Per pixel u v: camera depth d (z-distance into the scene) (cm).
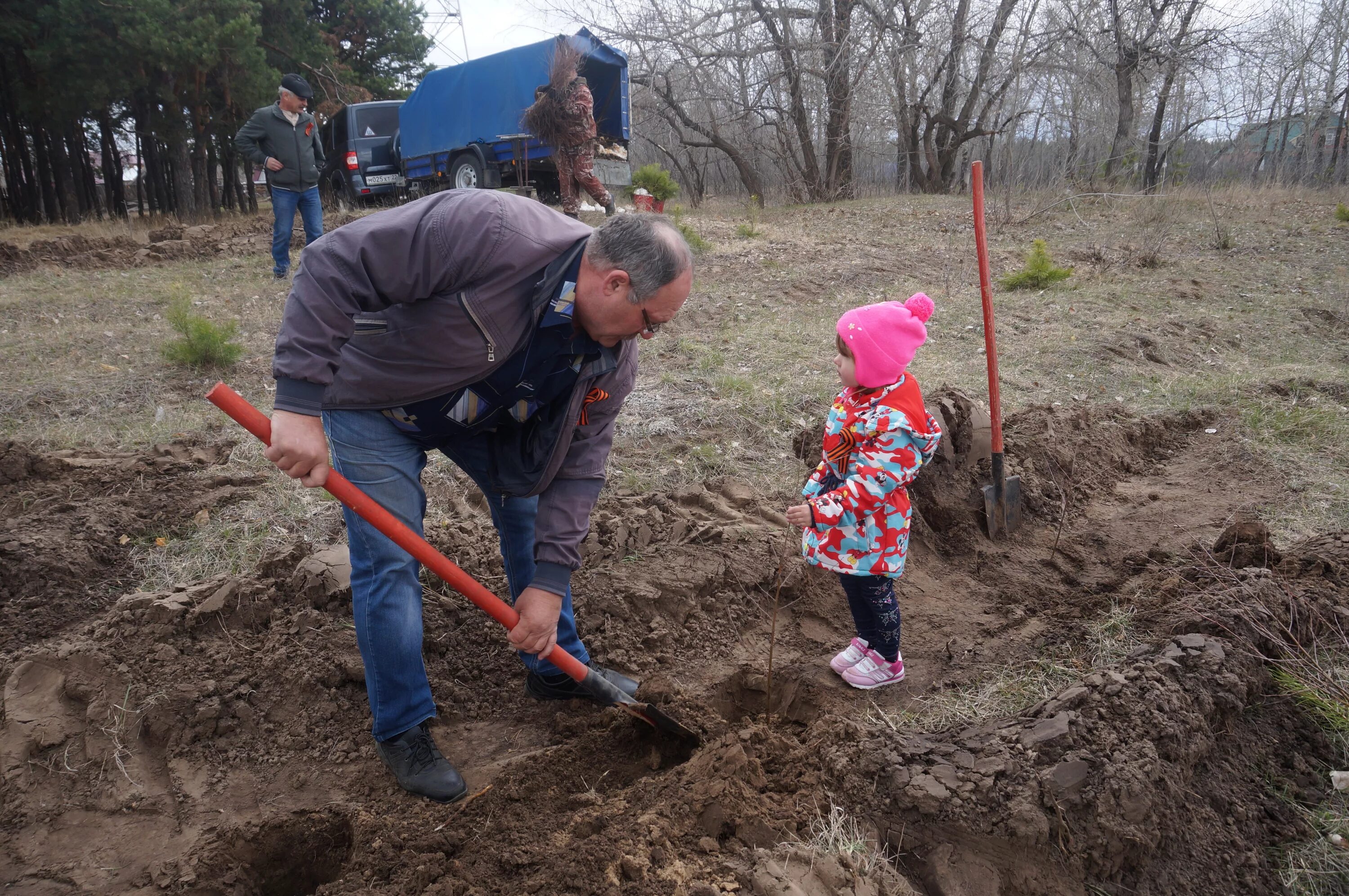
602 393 242
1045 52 1933
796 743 268
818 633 352
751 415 521
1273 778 258
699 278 936
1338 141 2395
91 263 1001
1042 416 502
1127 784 227
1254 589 310
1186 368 658
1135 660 289
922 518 411
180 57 1706
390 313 219
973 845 226
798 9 1944
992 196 1677
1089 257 1085
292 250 1090
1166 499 460
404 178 1525
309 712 289
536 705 306
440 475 440
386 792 264
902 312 285
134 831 253
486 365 223
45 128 1908
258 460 450
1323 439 514
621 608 342
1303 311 810
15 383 552
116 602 335
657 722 271
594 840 224
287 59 2162
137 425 495
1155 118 2094
